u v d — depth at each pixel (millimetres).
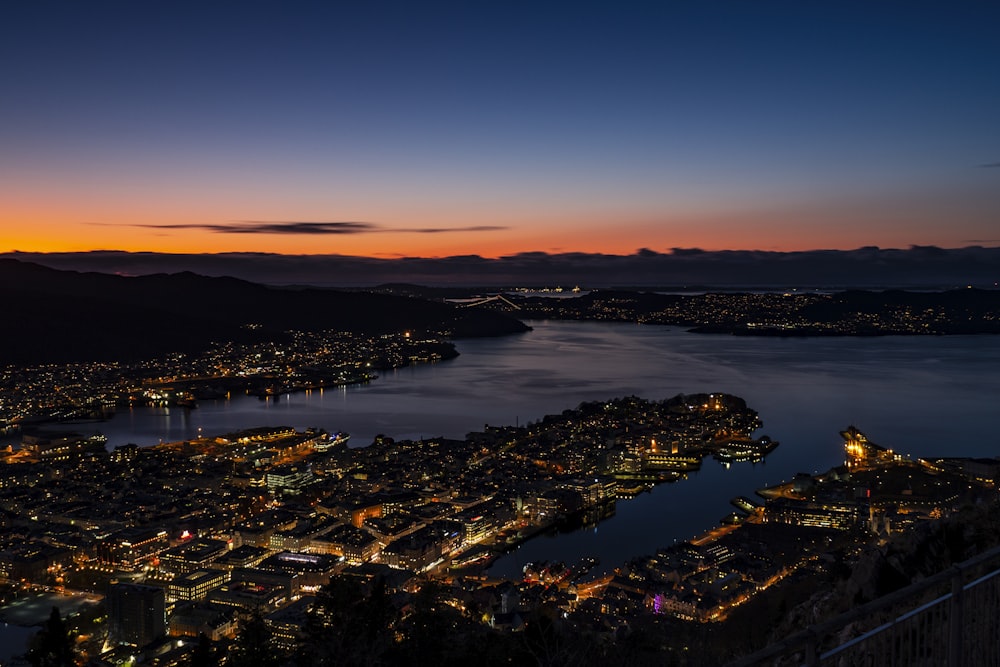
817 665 10773
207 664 38625
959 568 12555
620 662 33938
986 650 12914
